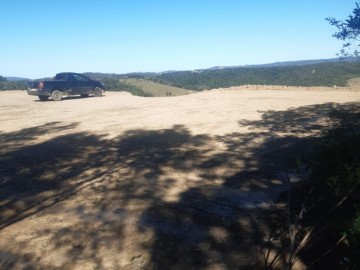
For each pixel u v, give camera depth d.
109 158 7.19
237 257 3.42
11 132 10.56
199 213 4.43
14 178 6.04
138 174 6.07
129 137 9.31
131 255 3.50
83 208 4.68
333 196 4.33
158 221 4.23
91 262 3.38
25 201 4.99
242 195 4.98
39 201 4.98
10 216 4.50
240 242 3.69
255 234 3.85
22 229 4.11
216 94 21.78
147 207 4.66
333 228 2.99
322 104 14.28
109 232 3.98
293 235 3.16
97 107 16.58
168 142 8.55
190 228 4.04
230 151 7.47
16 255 3.54
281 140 8.28
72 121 12.36
